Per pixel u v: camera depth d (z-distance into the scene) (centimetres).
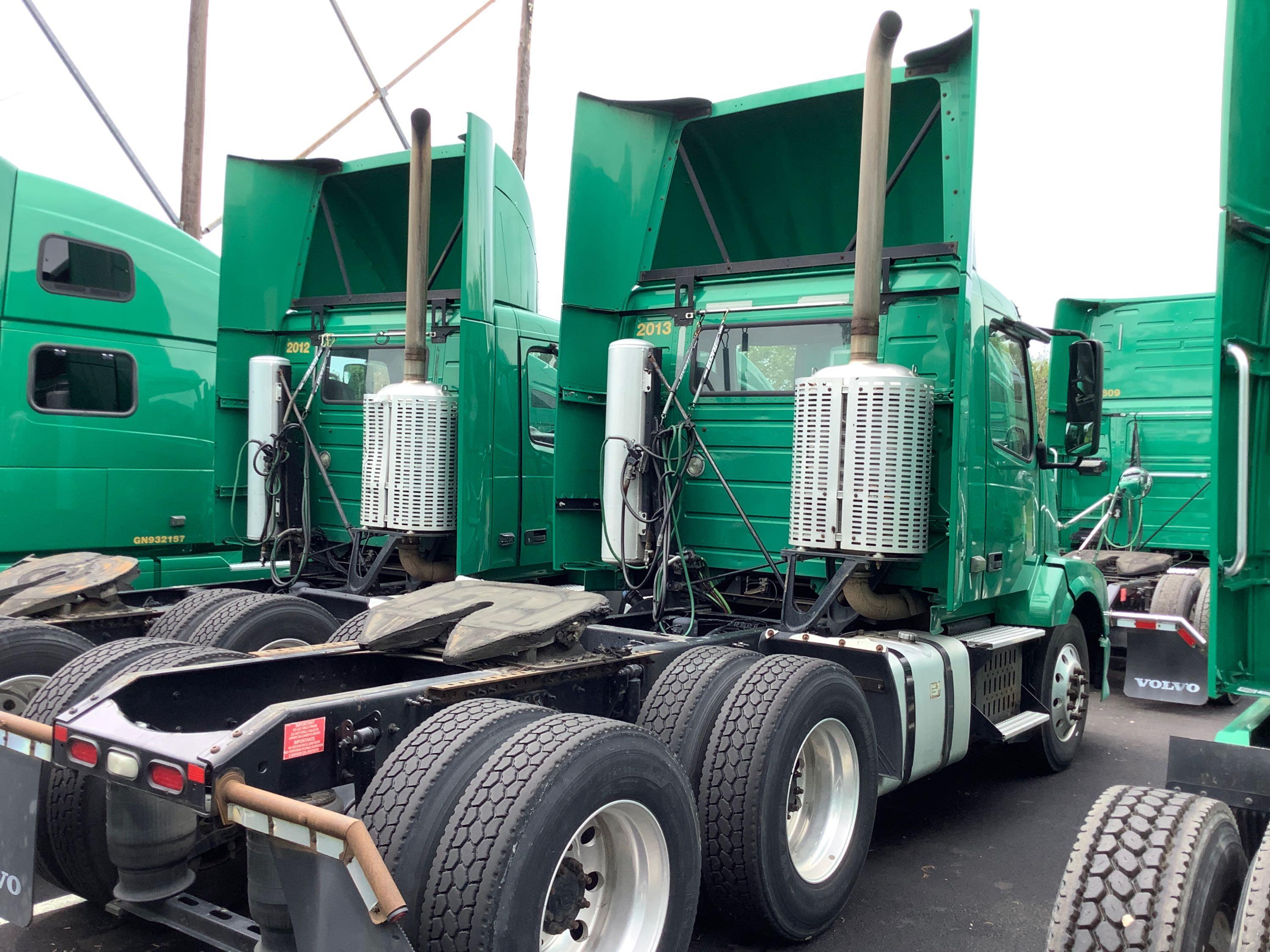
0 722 285
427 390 566
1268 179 266
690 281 526
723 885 342
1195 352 988
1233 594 266
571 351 520
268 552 666
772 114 523
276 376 646
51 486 618
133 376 666
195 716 312
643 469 495
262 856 261
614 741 271
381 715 284
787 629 455
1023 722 542
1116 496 905
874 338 436
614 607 521
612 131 530
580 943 280
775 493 492
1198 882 221
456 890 235
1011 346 536
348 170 673
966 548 462
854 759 388
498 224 613
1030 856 470
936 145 496
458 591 384
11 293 598
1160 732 749
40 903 384
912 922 392
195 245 718
